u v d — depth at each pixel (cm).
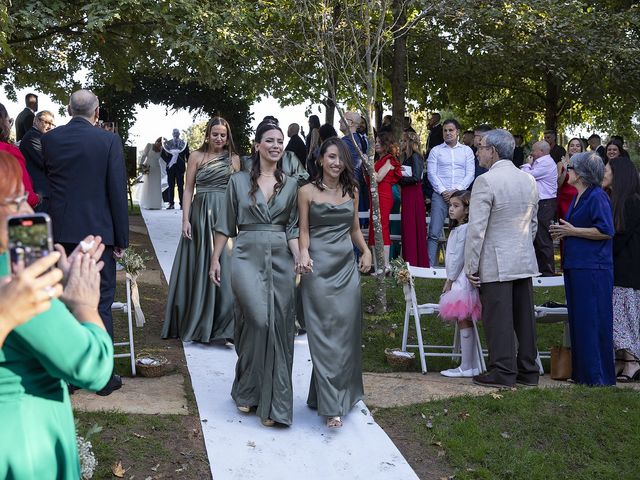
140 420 483
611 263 587
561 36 1347
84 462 366
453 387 569
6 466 200
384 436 487
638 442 494
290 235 500
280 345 489
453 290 594
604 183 614
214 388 552
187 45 1002
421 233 929
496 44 1307
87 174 505
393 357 614
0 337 181
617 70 1464
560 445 488
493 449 476
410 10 1195
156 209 1602
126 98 1491
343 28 877
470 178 930
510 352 568
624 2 1667
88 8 956
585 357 584
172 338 668
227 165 661
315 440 477
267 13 1084
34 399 208
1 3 833
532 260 573
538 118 2058
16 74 1368
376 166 888
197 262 654
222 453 453
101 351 210
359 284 507
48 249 185
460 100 1894
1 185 205
